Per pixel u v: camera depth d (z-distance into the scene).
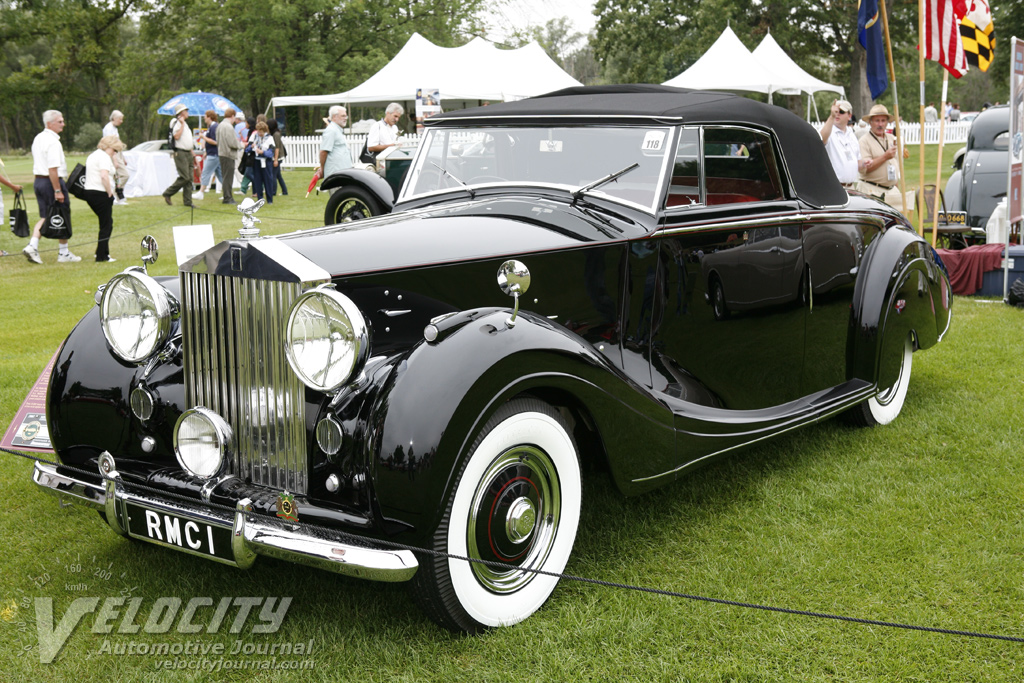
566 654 2.38
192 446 2.53
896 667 2.33
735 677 2.30
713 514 3.31
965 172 9.66
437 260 2.70
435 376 2.25
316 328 2.27
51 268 9.72
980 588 2.73
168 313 2.70
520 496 2.52
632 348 3.16
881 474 3.69
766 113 3.59
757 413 3.48
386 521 2.21
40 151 9.78
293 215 13.52
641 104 3.35
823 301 3.93
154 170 18.81
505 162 3.59
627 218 3.17
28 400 3.57
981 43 7.93
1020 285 6.98
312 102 22.67
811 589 2.74
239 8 33.56
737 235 3.45
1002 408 4.45
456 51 18.17
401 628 2.53
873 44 8.02
